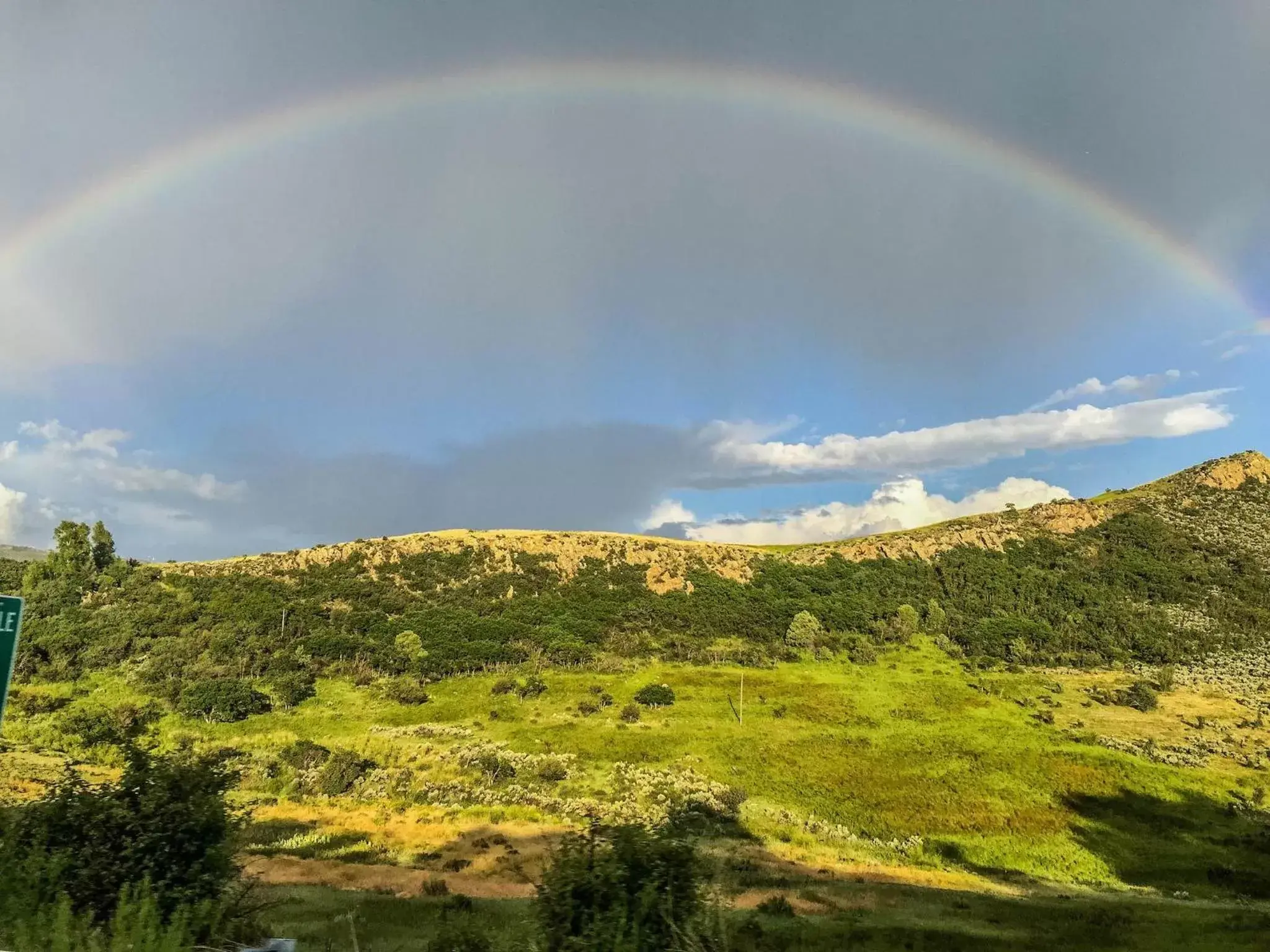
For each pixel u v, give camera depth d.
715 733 65.50
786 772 57.47
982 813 51.06
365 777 51.81
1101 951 24.33
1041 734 66.19
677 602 108.44
